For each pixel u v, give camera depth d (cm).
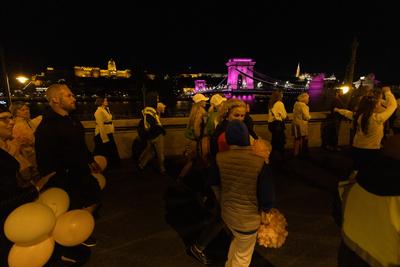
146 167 552
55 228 223
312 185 450
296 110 599
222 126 294
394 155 121
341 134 739
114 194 424
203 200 384
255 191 192
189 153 421
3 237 204
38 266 209
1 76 704
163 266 262
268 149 272
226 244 296
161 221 345
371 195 128
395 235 119
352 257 138
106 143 555
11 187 204
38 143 253
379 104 369
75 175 271
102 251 286
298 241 299
